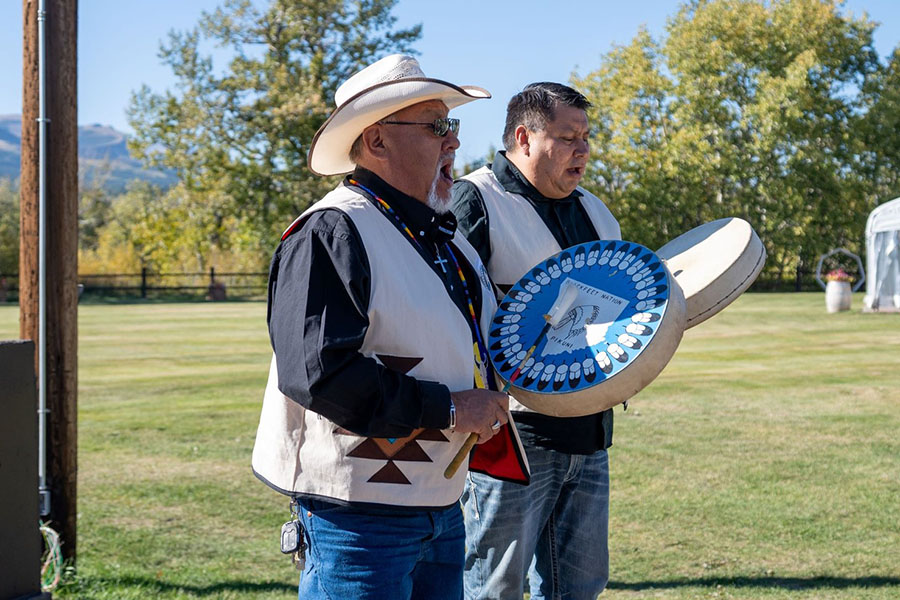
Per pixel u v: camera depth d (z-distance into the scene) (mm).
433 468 2391
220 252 45312
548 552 3357
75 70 4793
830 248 39469
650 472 6797
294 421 2420
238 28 41281
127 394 11102
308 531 2426
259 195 42312
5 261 42375
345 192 2471
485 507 3100
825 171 38656
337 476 2340
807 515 5711
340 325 2205
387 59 2650
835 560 4918
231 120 41781
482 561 3148
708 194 40656
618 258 2906
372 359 2240
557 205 3357
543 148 3250
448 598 2586
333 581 2373
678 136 38688
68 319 4797
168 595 4496
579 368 2621
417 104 2525
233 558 5062
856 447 7648
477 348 2645
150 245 43250
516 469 2750
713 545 5176
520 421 3148
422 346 2381
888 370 12633
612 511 5828
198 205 42719
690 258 3504
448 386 2428
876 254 23141
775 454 7387
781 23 39531
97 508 5988
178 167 42219
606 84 41750
